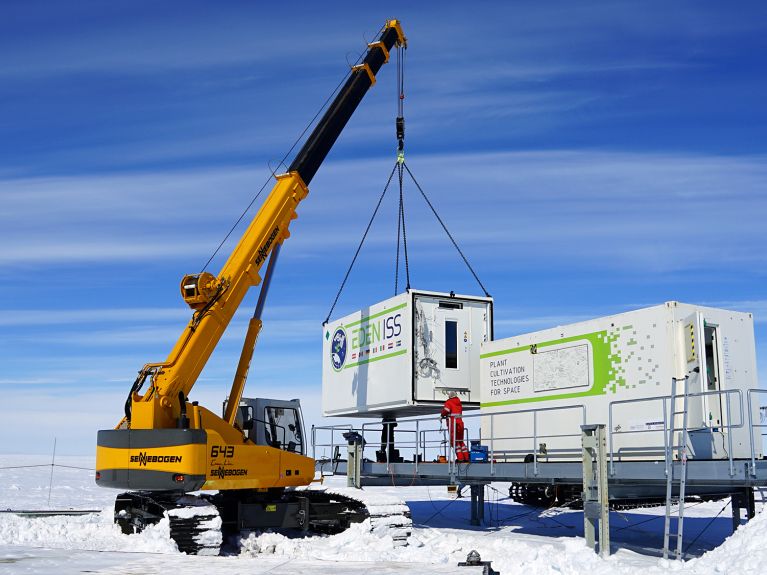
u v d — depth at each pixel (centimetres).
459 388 1738
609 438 1238
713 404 1246
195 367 1414
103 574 1016
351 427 1812
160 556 1217
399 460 1852
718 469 1087
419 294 1725
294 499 1600
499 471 1445
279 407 1645
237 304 1496
